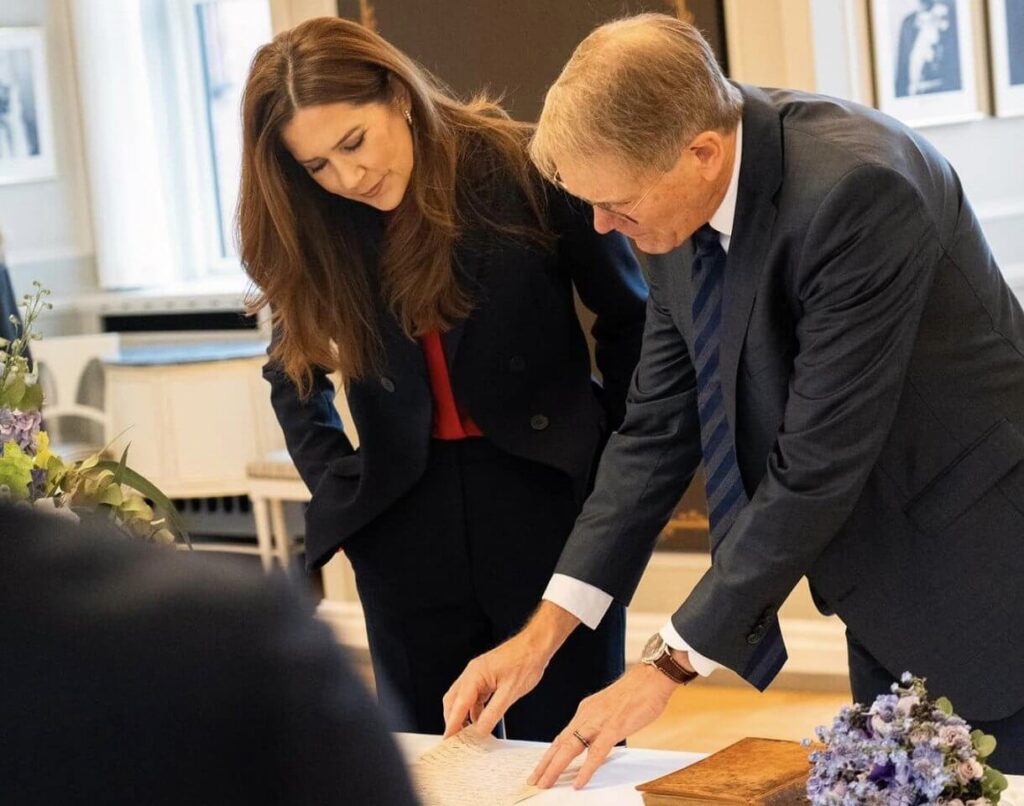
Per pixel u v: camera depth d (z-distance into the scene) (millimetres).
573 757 1689
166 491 6281
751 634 1735
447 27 4180
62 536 396
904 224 1628
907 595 1797
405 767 399
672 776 1559
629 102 1598
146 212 7180
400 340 2178
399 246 2104
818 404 1669
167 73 7250
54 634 377
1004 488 1755
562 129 1637
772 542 1695
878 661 1857
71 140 7305
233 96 7277
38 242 7188
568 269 2262
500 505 2238
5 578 382
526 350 2201
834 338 1654
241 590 395
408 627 2320
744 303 1733
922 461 1760
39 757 372
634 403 1999
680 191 1661
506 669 1882
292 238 2129
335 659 398
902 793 1218
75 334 7262
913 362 1736
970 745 1250
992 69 5059
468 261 2158
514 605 2270
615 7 4012
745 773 1543
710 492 1860
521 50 4109
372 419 2229
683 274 1854
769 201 1687
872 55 4781
